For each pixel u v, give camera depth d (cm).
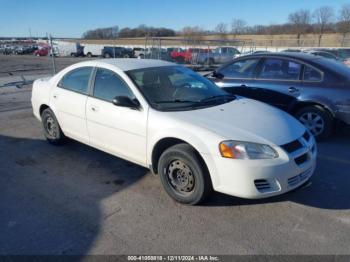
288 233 299
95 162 471
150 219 325
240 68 633
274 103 581
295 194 371
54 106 500
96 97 433
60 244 287
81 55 4600
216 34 7725
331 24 6894
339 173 428
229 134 320
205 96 416
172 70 451
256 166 306
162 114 360
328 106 526
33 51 5553
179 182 350
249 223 316
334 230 303
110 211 341
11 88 1217
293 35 6531
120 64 434
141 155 385
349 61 1945
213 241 289
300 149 333
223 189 319
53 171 443
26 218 329
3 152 515
